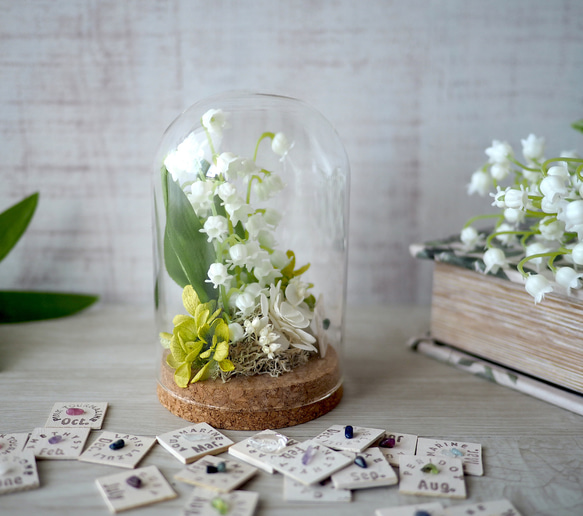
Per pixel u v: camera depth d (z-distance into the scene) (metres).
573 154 0.42
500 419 0.36
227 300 0.36
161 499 0.30
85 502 0.30
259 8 0.47
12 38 0.47
